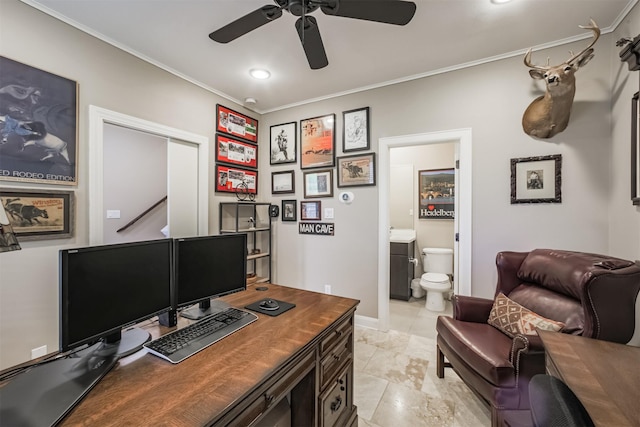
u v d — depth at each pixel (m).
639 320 1.65
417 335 2.79
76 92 1.95
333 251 3.19
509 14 1.83
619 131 1.88
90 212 2.02
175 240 1.28
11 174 1.68
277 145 3.57
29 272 1.75
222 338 1.14
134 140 3.87
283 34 2.06
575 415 0.48
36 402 0.74
